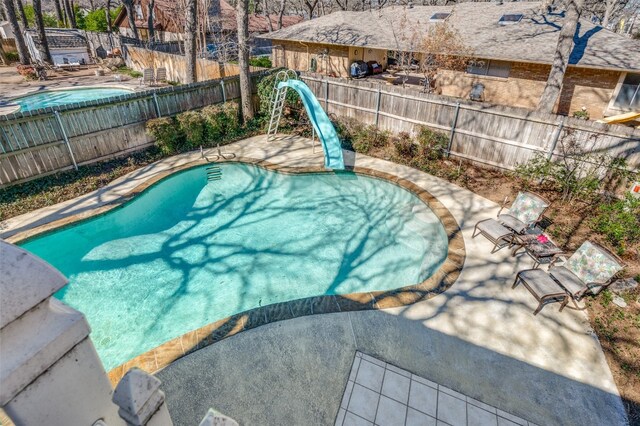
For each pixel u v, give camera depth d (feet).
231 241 28.68
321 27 77.66
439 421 14.61
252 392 15.34
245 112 48.60
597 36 51.03
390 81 70.74
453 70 59.57
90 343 3.87
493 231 24.39
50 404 3.59
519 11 60.59
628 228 23.75
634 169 28.30
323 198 34.71
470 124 36.04
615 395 15.78
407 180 34.47
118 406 4.36
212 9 108.99
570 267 20.62
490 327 18.88
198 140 42.22
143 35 124.57
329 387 15.72
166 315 21.94
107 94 63.52
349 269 25.95
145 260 26.27
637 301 20.17
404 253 27.48
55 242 27.17
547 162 31.19
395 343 17.89
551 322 19.17
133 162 37.29
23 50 77.61
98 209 29.43
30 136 31.40
